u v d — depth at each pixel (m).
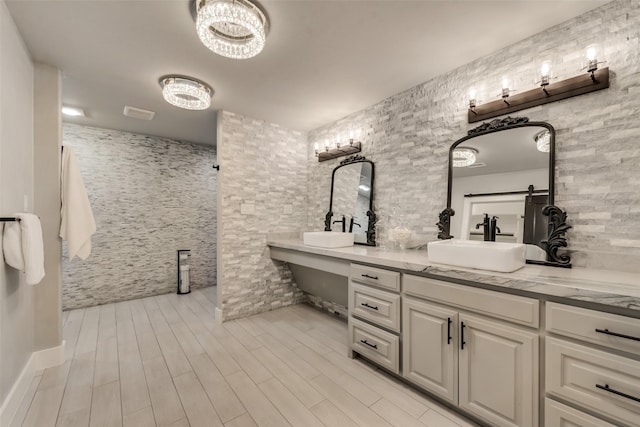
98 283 3.62
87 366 2.09
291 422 1.53
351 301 2.22
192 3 1.47
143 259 3.96
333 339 2.60
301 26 1.65
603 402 1.09
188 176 4.36
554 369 1.21
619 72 1.44
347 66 2.11
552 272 1.44
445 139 2.20
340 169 3.23
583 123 1.55
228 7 1.38
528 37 1.76
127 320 3.05
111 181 3.72
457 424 1.52
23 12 1.52
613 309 1.09
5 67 1.49
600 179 1.49
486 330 1.42
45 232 2.06
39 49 1.87
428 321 1.67
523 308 1.30
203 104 2.54
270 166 3.39
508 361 1.34
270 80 2.32
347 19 1.59
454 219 2.10
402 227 2.48
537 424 1.26
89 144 3.58
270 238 3.39
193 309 3.44
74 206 2.15
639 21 1.39
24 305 1.79
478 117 1.98
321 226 3.49
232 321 3.05
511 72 1.84
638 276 1.33
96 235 3.62
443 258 1.69
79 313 3.28
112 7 1.49
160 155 4.11
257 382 1.90
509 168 1.83
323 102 2.77
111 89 2.47
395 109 2.60
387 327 1.92
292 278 3.62
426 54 1.95
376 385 1.88
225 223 3.04
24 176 1.81
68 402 1.68
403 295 1.83
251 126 3.22
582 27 1.56
